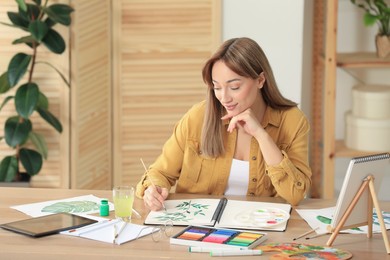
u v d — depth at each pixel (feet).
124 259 7.63
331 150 15.20
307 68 16.83
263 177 9.86
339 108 16.93
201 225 8.56
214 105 9.68
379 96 15.29
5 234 8.27
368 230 8.27
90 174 14.83
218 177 9.93
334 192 16.52
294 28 14.93
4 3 13.94
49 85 14.16
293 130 9.86
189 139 9.97
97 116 14.84
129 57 14.97
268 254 7.69
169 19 14.85
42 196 9.71
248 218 8.75
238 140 9.89
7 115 14.29
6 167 14.17
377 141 15.37
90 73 14.51
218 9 14.84
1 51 14.08
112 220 8.64
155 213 8.97
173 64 15.02
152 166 10.11
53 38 13.69
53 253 7.70
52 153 14.38
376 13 16.10
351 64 15.05
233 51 9.14
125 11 14.80
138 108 15.15
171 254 7.66
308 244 8.04
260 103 9.84
